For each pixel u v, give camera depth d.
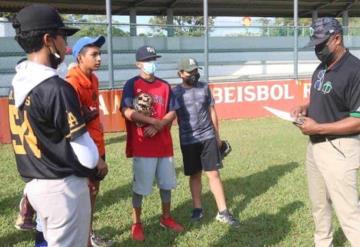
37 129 2.48
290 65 19.47
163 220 5.08
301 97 14.86
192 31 17.81
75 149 2.49
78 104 2.53
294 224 5.11
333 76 3.60
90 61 4.10
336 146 3.67
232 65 18.56
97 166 2.78
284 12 26.39
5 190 6.42
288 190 6.33
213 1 22.02
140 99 4.70
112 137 10.95
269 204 5.79
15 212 5.55
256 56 19.09
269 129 11.78
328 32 3.52
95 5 21.19
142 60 4.72
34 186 2.57
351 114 3.56
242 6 23.75
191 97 5.19
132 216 5.37
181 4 22.08
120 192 6.33
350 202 3.71
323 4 25.05
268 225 5.10
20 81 2.49
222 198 5.23
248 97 14.08
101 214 5.50
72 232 2.62
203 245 4.65
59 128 2.47
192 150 5.23
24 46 2.51
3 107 10.17
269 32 19.36
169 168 4.91
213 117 5.34
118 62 15.55
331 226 4.16
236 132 11.33
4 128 10.20
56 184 2.54
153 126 4.67
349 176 3.67
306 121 3.68
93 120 4.16
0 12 20.95
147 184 4.77
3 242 4.72
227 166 7.73
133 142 4.76
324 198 4.05
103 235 4.86
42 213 2.59
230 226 5.10
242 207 5.70
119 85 14.06
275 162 8.03
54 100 2.43
